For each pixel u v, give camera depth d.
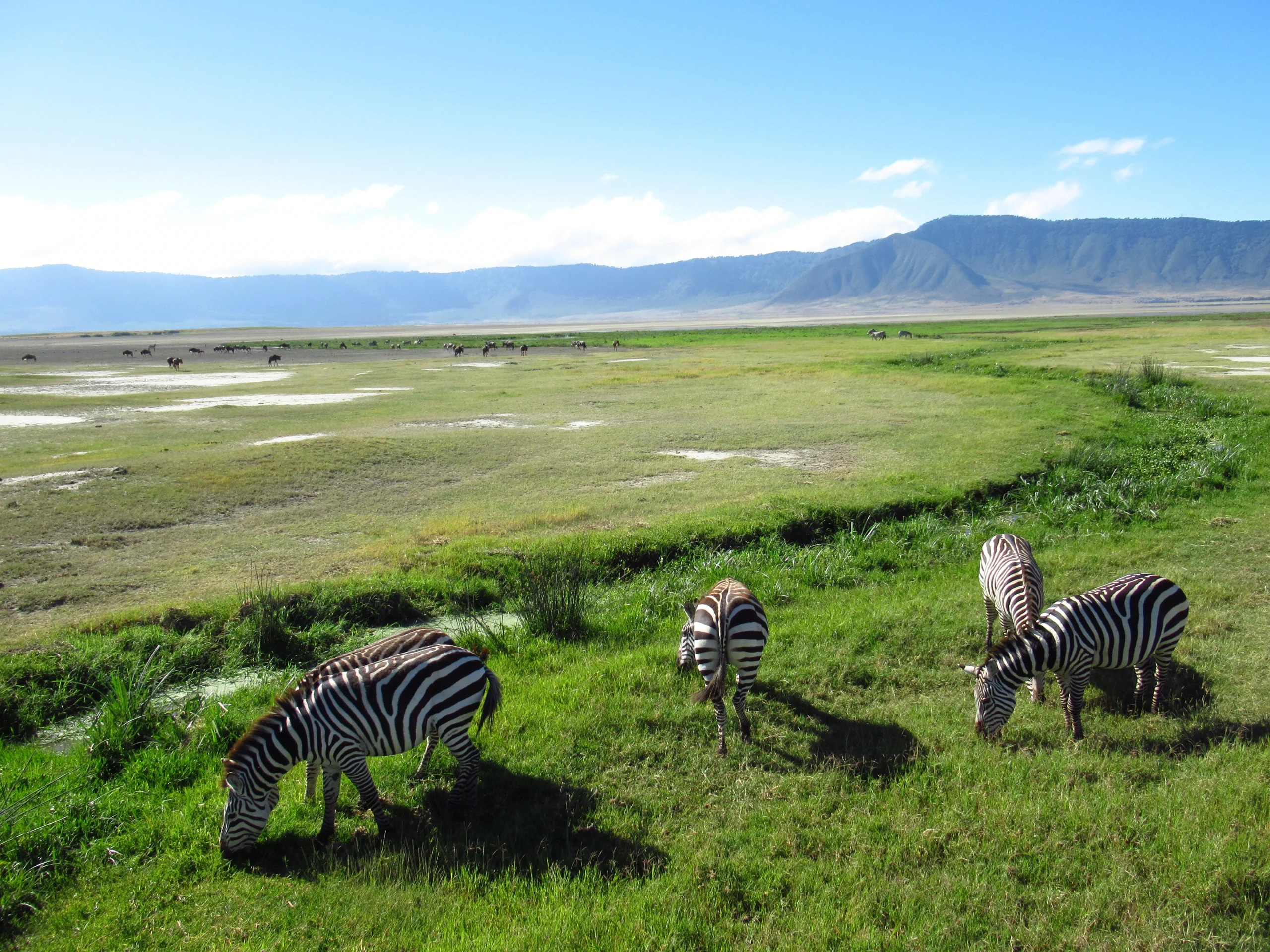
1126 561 12.03
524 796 6.79
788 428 24.86
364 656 6.70
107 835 6.42
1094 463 17.98
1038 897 5.25
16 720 8.82
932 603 10.84
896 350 52.94
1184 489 16.23
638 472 19.50
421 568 12.77
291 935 5.18
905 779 6.69
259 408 33.28
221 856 6.02
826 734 7.62
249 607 10.98
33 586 12.27
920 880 5.47
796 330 113.88
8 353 84.19
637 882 5.55
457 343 96.75
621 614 11.21
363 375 50.56
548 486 18.42
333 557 13.57
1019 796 6.34
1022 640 7.14
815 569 12.49
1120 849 5.67
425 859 5.94
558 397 35.19
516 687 8.88
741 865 5.73
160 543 14.55
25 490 17.94
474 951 4.88
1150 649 7.31
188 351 87.25
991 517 15.62
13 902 5.56
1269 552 12.17
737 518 14.79
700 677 8.86
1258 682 8.11
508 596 12.20
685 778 6.95
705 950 4.95
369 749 6.25
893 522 14.92
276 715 6.14
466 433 25.31
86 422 29.91
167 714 8.50
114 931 5.29
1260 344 49.09
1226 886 5.17
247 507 17.12
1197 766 6.66
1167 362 37.66
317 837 6.36
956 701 8.16
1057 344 52.12
